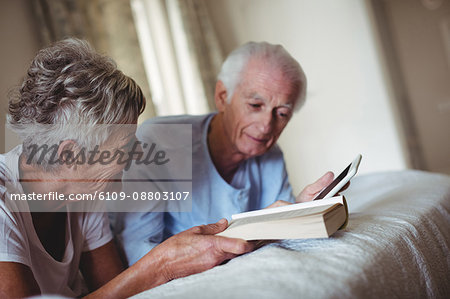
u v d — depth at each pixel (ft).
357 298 1.53
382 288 1.76
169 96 9.41
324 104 11.25
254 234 2.21
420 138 16.87
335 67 11.22
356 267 1.75
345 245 2.05
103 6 7.32
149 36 9.26
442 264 2.64
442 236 2.89
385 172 5.91
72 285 3.13
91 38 7.06
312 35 11.23
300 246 2.20
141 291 2.35
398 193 4.15
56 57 2.43
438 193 3.79
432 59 16.61
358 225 2.56
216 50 10.08
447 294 2.53
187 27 9.37
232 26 11.20
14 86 2.55
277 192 4.25
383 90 11.00
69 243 2.93
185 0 9.55
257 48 3.64
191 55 9.36
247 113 3.61
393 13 16.76
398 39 16.79
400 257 2.13
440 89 16.56
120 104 2.42
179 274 2.35
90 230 3.17
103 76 2.40
